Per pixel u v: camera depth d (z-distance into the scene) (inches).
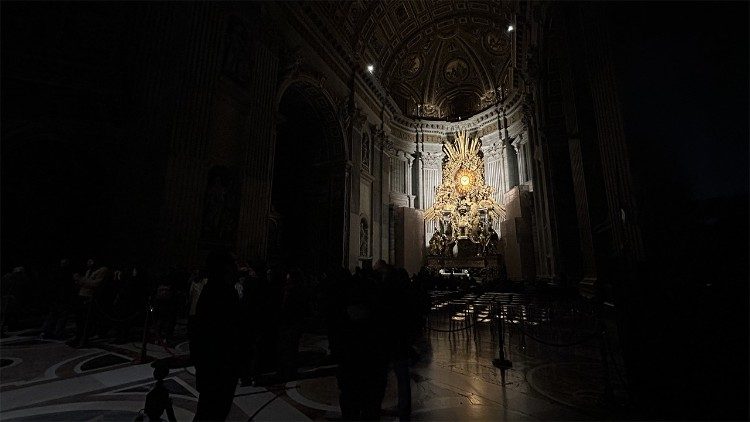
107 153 332.8
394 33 884.6
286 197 724.0
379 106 894.4
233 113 440.1
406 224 892.0
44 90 314.0
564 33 273.3
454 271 863.1
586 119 251.6
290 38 575.5
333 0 665.0
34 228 306.8
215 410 79.7
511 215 795.4
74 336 248.7
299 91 637.9
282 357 164.4
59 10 326.6
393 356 107.0
